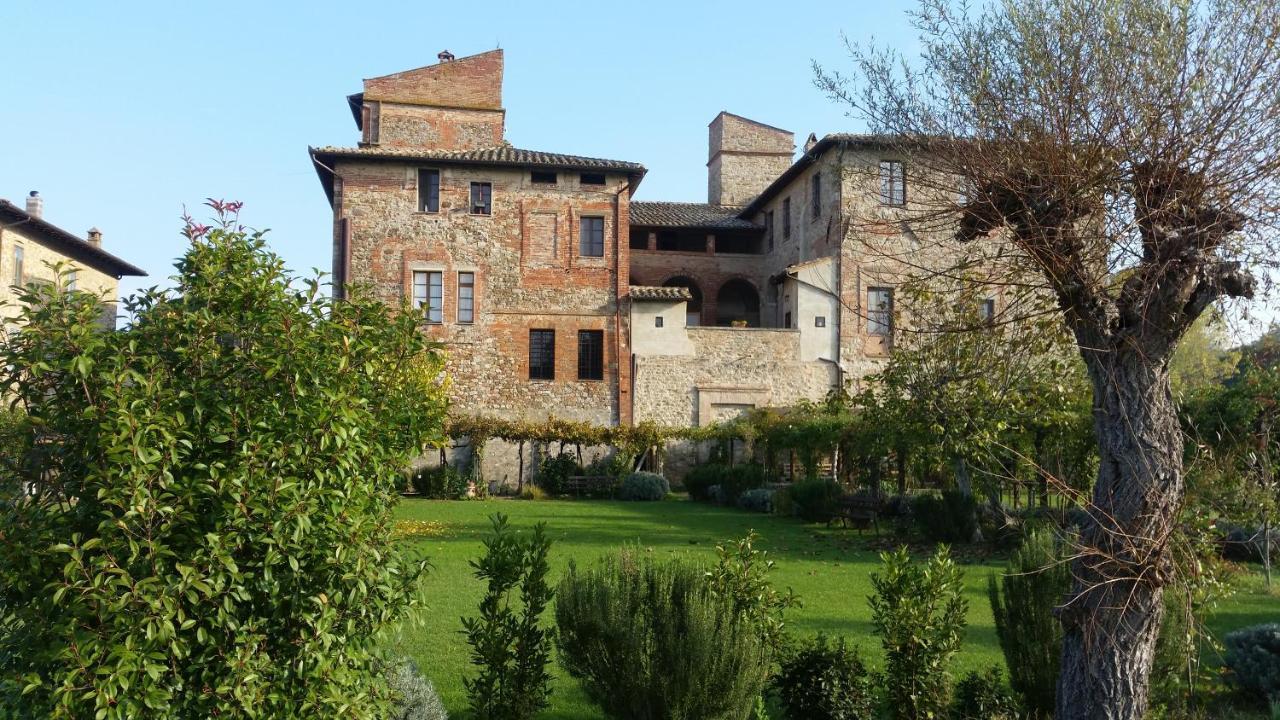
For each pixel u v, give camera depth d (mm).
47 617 4238
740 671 5676
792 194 32906
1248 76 4727
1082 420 13945
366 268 30281
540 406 30891
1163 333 5254
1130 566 5184
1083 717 5371
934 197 5684
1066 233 5145
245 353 4602
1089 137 4953
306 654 4500
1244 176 4801
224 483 4266
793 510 22516
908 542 17656
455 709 7062
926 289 7473
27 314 4426
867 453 19922
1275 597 11820
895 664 6391
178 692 4355
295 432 4484
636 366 31156
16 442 4430
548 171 31516
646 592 5941
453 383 30453
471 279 31062
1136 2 4977
